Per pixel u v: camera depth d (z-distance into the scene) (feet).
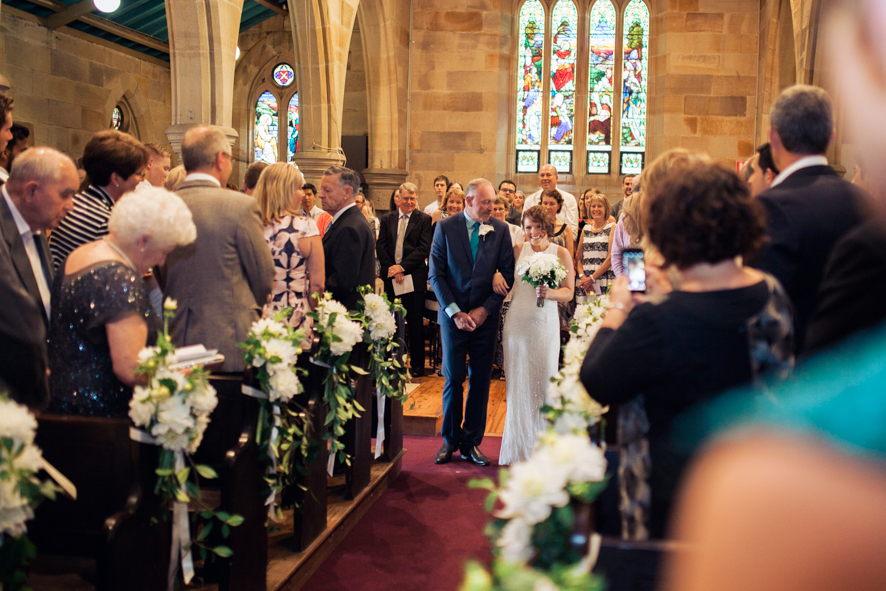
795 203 6.84
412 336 24.00
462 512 13.75
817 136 7.13
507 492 5.27
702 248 5.06
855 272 3.26
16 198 8.06
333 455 13.33
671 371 4.91
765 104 36.19
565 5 39.52
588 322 11.28
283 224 12.45
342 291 14.62
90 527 7.06
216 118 20.08
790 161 7.30
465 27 38.06
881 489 0.91
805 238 6.70
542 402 15.88
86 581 7.47
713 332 4.90
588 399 7.53
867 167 1.03
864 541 0.86
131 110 39.06
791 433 1.04
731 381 4.83
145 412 7.02
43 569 7.48
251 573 9.02
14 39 30.68
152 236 7.61
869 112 0.97
